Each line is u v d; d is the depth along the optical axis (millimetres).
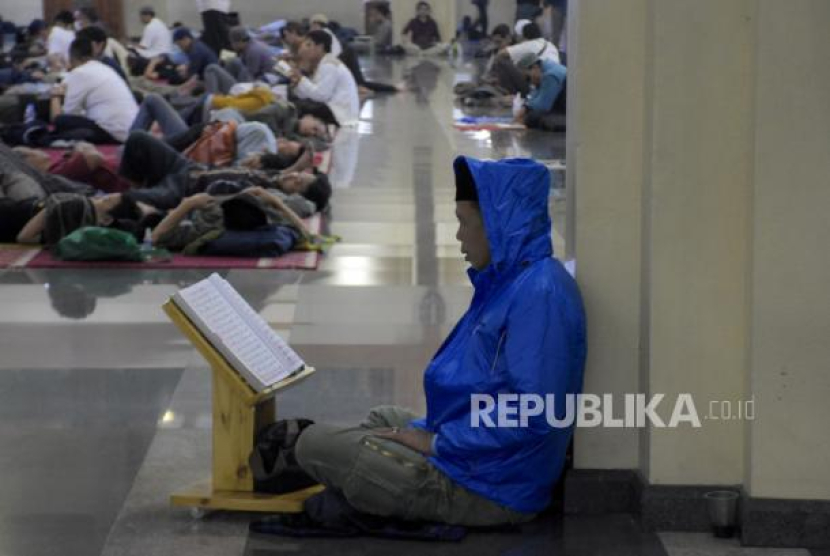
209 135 13859
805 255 5070
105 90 16719
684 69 5160
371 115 21234
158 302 9227
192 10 37250
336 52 24766
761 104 5008
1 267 10203
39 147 16406
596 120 5371
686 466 5363
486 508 5293
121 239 10273
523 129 19500
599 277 5449
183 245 10688
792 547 5184
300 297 9438
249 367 5410
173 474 6020
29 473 6043
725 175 5215
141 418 6820
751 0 5105
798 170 5031
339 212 12812
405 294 9570
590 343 5488
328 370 7656
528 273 5180
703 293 5281
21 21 36188
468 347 5246
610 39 5336
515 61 22750
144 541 5289
